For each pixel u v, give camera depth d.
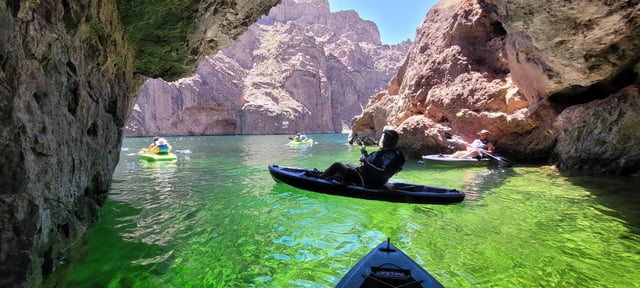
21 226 2.49
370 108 23.27
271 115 52.81
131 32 5.33
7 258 2.37
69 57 3.46
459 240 4.52
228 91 51.91
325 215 5.66
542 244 4.37
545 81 10.43
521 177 9.17
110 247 4.12
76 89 3.66
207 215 5.62
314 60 66.38
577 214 5.64
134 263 3.73
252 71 60.41
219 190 7.58
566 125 10.45
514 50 11.19
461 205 6.24
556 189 7.57
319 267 3.74
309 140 26.11
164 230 4.84
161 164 12.44
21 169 2.46
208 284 3.35
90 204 4.56
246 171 10.62
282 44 65.62
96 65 4.36
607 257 3.97
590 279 3.45
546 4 7.31
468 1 15.86
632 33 7.53
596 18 7.13
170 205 6.24
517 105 12.64
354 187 6.39
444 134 13.03
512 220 5.38
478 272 3.61
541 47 8.80
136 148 20.83
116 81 5.32
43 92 2.84
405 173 10.08
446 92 14.92
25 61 2.51
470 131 13.66
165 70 6.71
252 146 22.97
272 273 3.60
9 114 2.34
